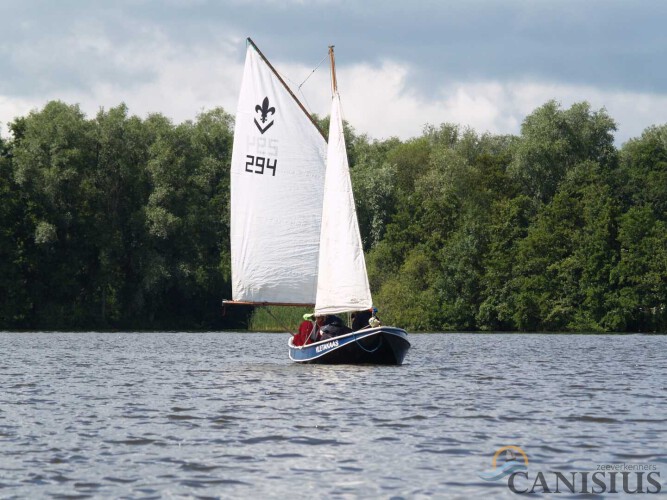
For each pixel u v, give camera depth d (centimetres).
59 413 3062
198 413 3038
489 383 4050
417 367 4962
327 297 4547
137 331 11862
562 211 12075
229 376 4403
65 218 11831
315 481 2047
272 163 4816
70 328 12106
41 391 3772
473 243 12094
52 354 6488
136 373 4675
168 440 2520
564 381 4184
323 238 4556
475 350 7069
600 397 3494
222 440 2519
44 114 12050
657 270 11275
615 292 11469
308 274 4834
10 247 11825
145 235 12006
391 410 3088
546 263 11838
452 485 2011
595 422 2812
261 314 12212
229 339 9281
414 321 11856
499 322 12019
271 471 2141
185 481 2044
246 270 4844
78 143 11956
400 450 2377
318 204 4822
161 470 2150
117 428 2730
